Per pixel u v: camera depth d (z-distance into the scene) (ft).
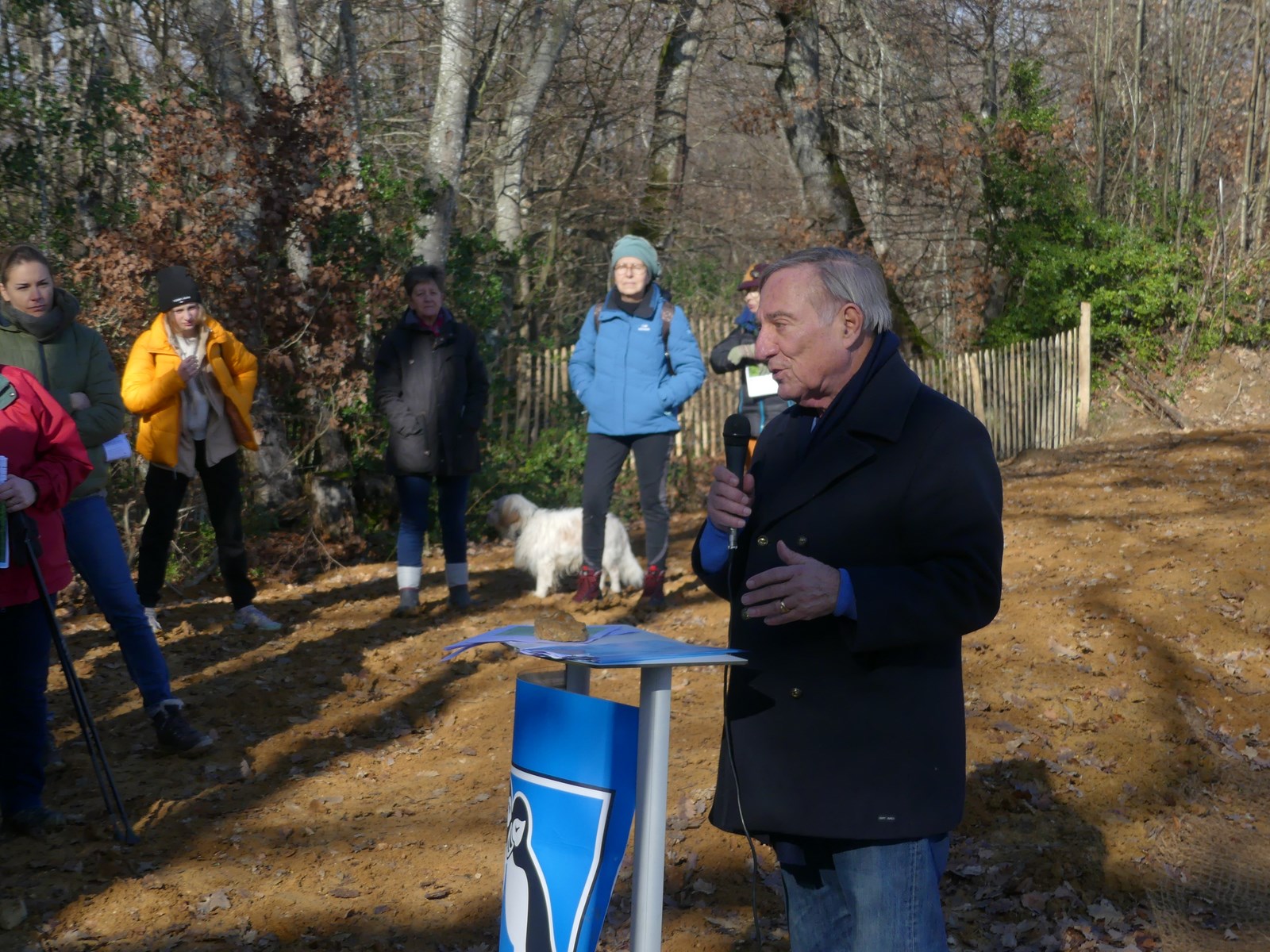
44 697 13.93
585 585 23.11
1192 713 17.42
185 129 29.48
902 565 7.67
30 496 12.66
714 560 8.69
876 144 65.57
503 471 35.12
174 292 19.89
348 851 13.82
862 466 7.69
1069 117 64.59
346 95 31.45
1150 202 59.11
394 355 22.77
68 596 24.79
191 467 21.20
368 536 31.83
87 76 35.14
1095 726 16.90
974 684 18.38
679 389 21.93
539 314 56.95
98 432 15.05
